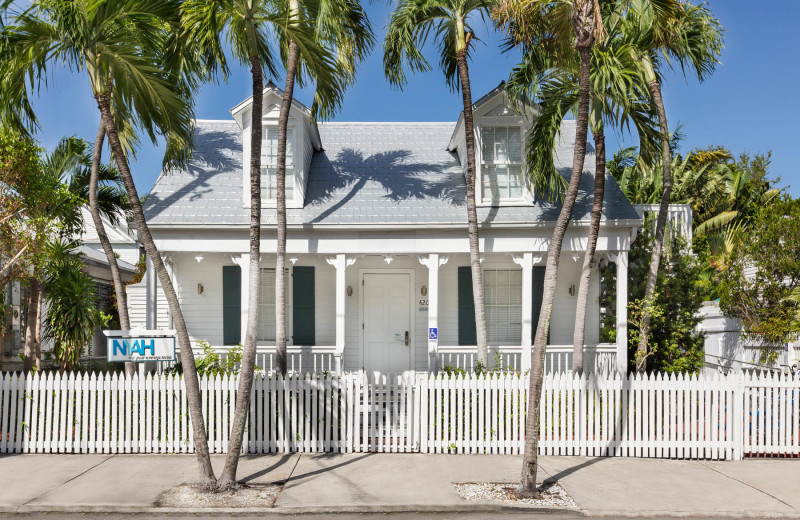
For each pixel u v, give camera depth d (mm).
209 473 7730
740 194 26766
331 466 8875
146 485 7902
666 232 14211
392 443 9898
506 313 14414
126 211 13914
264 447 9609
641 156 11633
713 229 22719
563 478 8367
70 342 12883
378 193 13727
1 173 10727
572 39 9852
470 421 9875
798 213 12281
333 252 12945
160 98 9148
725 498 7590
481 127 13461
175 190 13555
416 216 12961
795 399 9562
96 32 7805
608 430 9664
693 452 9484
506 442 9672
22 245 11188
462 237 12945
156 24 8805
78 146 13781
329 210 13148
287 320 14273
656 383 9641
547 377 9766
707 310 15930
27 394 9570
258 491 7738
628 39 11031
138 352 9414
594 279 14344
